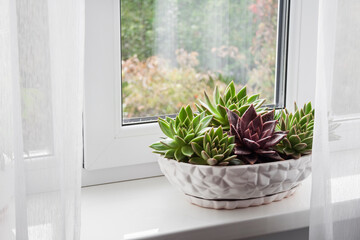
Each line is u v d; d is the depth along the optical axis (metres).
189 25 1.04
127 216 0.90
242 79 1.13
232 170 0.81
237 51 1.11
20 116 0.67
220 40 1.08
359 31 0.85
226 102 0.95
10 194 0.70
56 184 0.71
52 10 0.68
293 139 0.87
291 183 0.89
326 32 0.83
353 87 0.86
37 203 0.70
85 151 1.00
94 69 0.96
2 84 0.67
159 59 1.03
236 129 0.86
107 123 1.00
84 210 0.92
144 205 0.95
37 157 0.69
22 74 0.66
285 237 0.96
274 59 1.16
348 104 0.86
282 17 1.14
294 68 1.16
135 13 0.98
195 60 1.07
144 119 1.05
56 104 0.70
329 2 0.82
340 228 0.89
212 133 0.84
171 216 0.89
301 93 1.17
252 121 0.85
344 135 0.87
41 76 0.67
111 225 0.86
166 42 1.03
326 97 0.84
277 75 1.17
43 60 0.67
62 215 0.71
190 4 1.03
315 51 1.16
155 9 1.00
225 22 1.08
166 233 0.83
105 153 1.02
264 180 0.84
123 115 1.03
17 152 0.68
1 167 0.69
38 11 0.66
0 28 0.66
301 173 0.89
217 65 1.09
